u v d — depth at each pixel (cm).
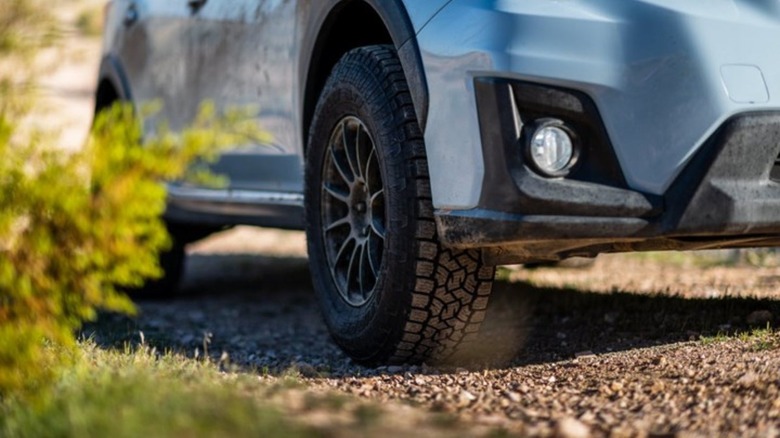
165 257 884
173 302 905
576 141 461
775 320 571
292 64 628
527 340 591
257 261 1197
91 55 462
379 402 429
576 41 458
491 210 463
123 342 618
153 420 344
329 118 562
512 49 457
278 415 361
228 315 819
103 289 399
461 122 471
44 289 377
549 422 400
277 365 574
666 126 457
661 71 457
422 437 353
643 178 458
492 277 509
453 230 477
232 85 691
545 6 464
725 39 462
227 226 902
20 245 373
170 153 375
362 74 532
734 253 984
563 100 457
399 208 502
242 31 678
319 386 480
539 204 455
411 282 502
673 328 579
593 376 487
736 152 454
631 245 488
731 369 463
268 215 703
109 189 366
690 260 980
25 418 363
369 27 588
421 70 492
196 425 341
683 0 468
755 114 456
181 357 519
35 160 381
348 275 561
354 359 561
